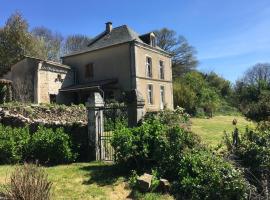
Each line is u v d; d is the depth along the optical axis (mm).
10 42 36688
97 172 8695
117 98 26766
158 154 7980
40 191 5375
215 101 42812
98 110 10703
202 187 6676
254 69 63438
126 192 7160
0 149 10383
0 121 13617
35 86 26562
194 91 41062
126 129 8859
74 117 19875
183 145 7922
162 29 58312
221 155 7863
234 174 6621
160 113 9742
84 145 10688
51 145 10211
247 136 8641
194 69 60094
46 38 53219
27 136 10727
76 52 31969
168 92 33969
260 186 6812
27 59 27328
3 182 7730
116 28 31859
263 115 15305
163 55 33469
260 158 7422
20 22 37688
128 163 8609
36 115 17219
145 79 29891
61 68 29406
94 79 30516
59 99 28797
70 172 8797
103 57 30094
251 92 43406
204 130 19859
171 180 7555
